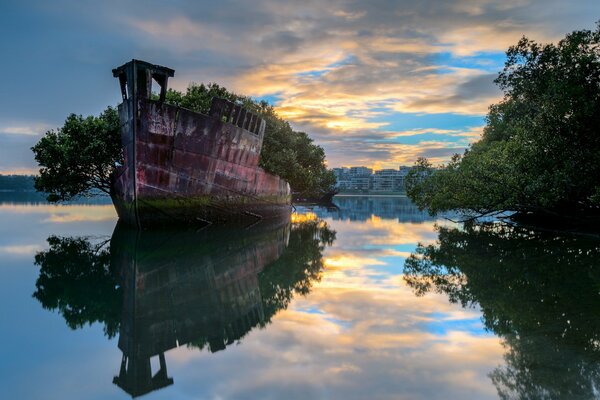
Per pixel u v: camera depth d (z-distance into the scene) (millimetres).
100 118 29391
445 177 25062
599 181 17812
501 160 21297
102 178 29562
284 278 11008
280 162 40094
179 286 10164
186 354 5738
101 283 10633
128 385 4855
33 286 10359
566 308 7777
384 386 4660
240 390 4625
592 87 17234
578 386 4555
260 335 6457
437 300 8570
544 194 18500
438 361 5348
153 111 19672
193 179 21797
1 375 5176
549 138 18438
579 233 20469
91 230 23641
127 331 6855
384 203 78375
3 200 83812
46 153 27891
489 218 32562
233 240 18688
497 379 4785
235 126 23531
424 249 16266
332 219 33594
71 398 4566
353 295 9062
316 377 4914
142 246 16875
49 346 6191
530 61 18969
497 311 7668
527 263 12711
